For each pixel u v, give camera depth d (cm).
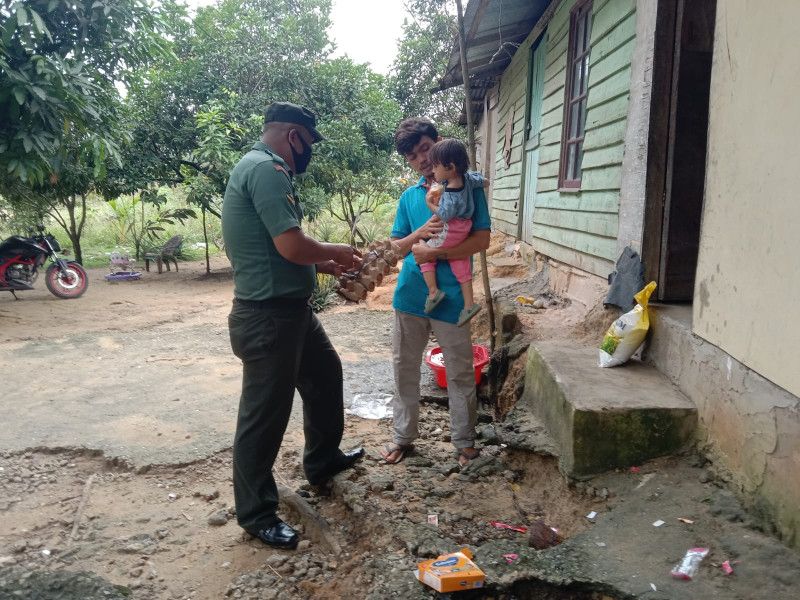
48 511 308
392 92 1739
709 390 279
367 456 360
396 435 357
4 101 690
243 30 1216
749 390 246
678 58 348
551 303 592
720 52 279
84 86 738
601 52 462
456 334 337
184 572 259
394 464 353
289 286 264
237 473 274
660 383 324
